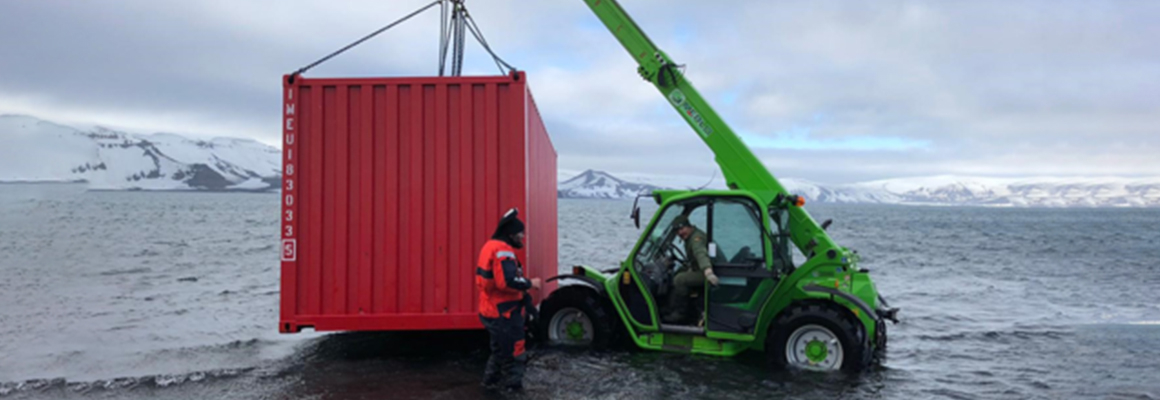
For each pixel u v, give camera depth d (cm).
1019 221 8400
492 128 709
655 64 817
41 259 1978
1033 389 654
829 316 667
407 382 643
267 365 720
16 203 8450
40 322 990
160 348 815
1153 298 1328
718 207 716
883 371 715
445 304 707
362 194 707
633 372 671
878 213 13862
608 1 836
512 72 710
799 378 655
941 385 661
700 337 724
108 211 6881
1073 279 1681
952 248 2903
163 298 1230
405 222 708
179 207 9194
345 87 708
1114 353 818
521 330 611
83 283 1441
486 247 602
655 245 742
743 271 702
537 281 611
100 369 715
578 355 734
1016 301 1275
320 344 820
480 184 711
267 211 7725
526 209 709
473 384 636
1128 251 2758
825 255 700
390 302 706
